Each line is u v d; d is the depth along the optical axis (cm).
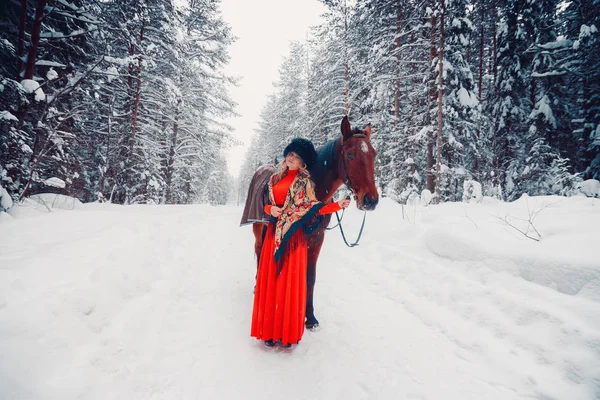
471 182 773
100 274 285
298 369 221
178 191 2048
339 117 1823
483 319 271
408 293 353
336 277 425
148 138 1546
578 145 1452
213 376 207
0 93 596
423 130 1259
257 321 247
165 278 362
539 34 1478
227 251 558
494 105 1548
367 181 240
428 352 244
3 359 160
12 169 614
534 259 295
